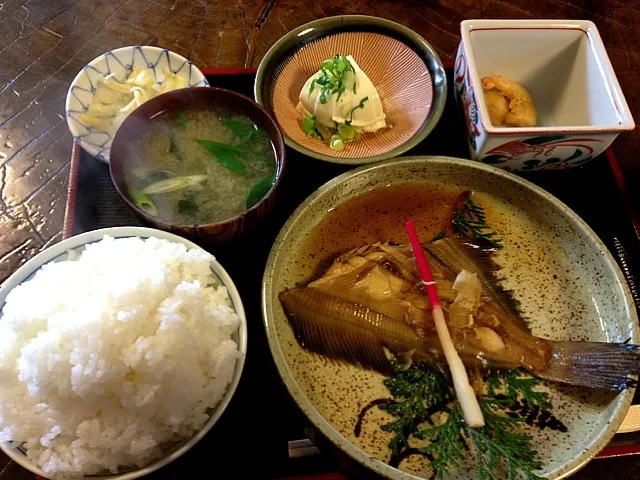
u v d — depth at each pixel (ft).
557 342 1.15
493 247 1.30
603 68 1.33
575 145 1.29
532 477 0.98
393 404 1.12
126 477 0.92
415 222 1.33
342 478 1.07
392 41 1.53
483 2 1.78
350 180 1.31
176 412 0.97
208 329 1.05
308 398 1.11
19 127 1.53
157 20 1.70
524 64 1.47
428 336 1.17
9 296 1.06
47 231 1.39
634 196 1.44
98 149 1.37
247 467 1.08
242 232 1.17
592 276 1.24
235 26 1.70
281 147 1.23
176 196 1.24
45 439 0.95
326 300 1.19
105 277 1.06
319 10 1.74
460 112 1.44
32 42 1.66
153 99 1.26
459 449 1.07
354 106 1.43
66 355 0.95
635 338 1.12
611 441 1.11
